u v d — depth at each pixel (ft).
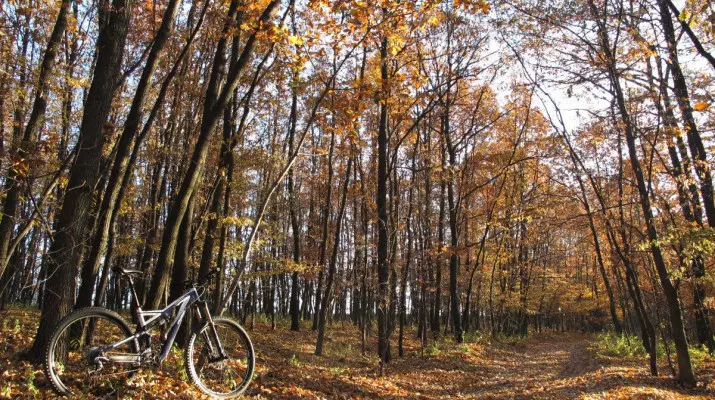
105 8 22.33
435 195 95.14
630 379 38.99
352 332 84.99
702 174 41.37
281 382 26.03
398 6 23.81
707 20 30.32
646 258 53.42
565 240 127.24
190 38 26.25
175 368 19.49
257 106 48.24
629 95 42.32
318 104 26.66
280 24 27.17
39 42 31.99
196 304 17.60
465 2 24.31
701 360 48.16
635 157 39.17
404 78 27.22
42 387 15.17
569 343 107.76
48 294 17.85
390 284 46.93
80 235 19.06
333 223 93.30
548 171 73.41
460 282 100.94
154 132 54.08
